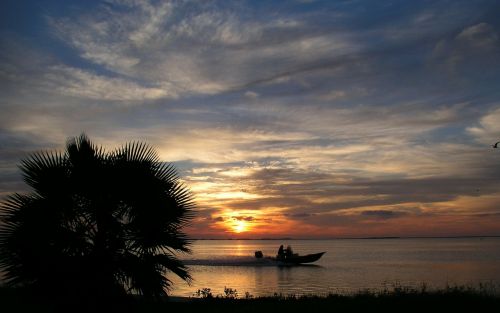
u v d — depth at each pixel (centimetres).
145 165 859
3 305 1021
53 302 770
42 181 788
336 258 7469
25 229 755
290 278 3688
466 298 1233
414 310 1090
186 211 891
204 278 3716
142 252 834
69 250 771
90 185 802
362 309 1112
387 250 12150
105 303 779
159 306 1167
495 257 7444
